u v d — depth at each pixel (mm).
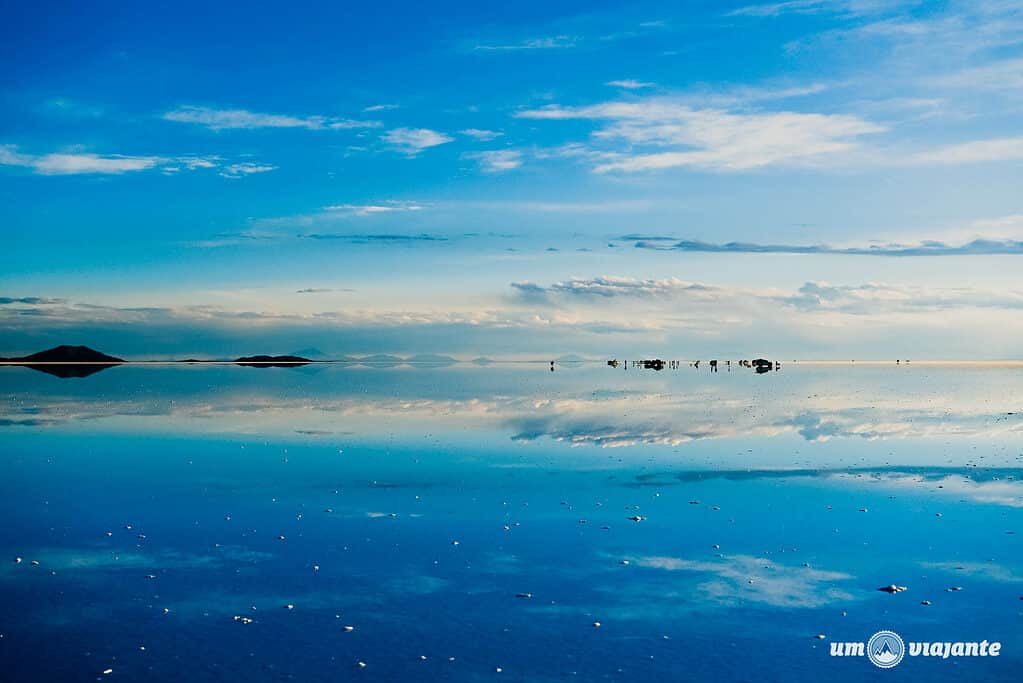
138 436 22172
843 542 11406
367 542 11438
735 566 10359
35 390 41719
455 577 9922
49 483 15430
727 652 7781
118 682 7086
